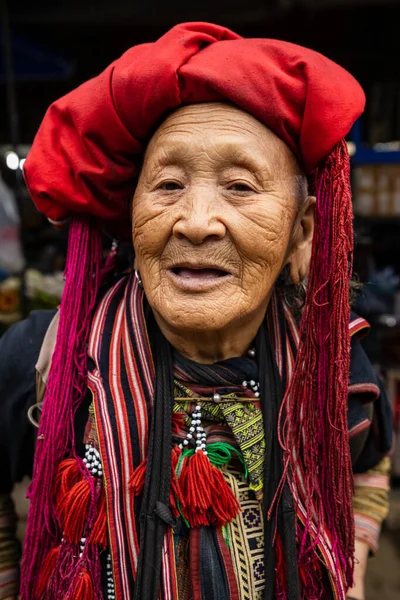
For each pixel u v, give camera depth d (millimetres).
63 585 723
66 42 2309
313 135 687
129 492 713
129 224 842
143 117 698
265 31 2086
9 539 890
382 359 2379
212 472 718
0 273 2291
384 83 2275
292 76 680
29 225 3061
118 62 719
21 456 852
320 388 744
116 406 731
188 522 718
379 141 2432
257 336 796
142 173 732
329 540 753
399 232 2977
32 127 2689
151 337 795
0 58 2219
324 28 2098
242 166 675
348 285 735
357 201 2322
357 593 918
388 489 1015
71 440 752
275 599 737
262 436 755
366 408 892
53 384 753
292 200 721
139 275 814
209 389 758
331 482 751
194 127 674
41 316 862
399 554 2145
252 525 752
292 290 849
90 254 807
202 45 714
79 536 719
